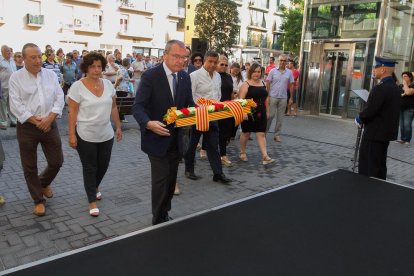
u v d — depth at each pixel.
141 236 2.10
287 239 2.10
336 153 7.19
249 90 5.81
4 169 5.26
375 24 10.86
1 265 2.97
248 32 47.50
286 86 7.83
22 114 3.63
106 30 34.53
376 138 4.40
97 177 4.09
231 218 2.37
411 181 5.66
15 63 8.52
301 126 10.28
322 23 12.07
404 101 8.08
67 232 3.54
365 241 2.10
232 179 5.33
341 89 11.92
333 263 1.85
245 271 1.76
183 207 4.27
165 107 3.25
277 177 5.52
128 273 1.73
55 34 31.53
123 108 8.78
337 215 2.46
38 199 3.85
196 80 5.09
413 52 11.79
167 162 3.29
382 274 1.76
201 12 33.47
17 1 29.31
